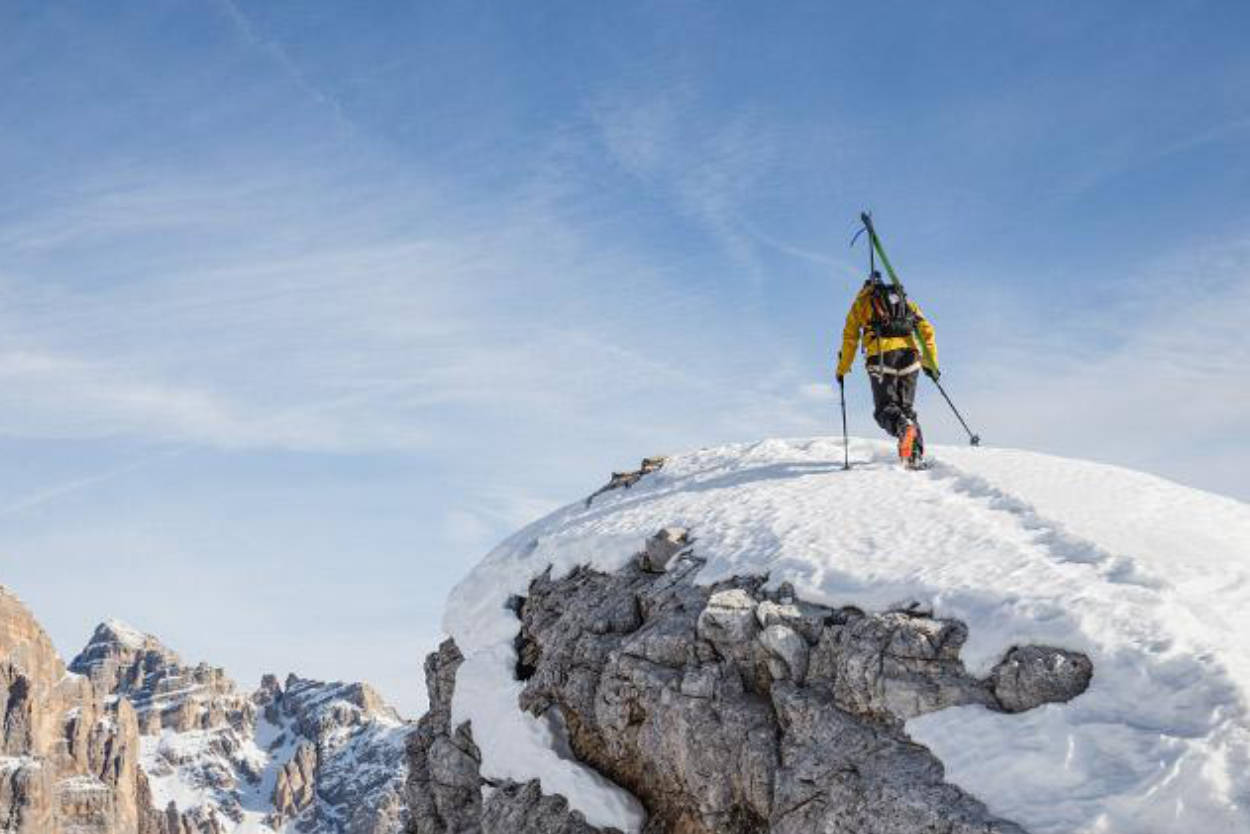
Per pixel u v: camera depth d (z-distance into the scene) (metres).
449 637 17.38
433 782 15.30
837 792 9.83
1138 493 13.17
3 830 175.62
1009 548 11.16
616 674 12.44
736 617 11.61
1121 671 9.11
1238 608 9.79
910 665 10.16
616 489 18.19
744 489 15.20
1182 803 8.00
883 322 15.62
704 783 11.11
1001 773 8.94
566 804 12.57
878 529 12.34
